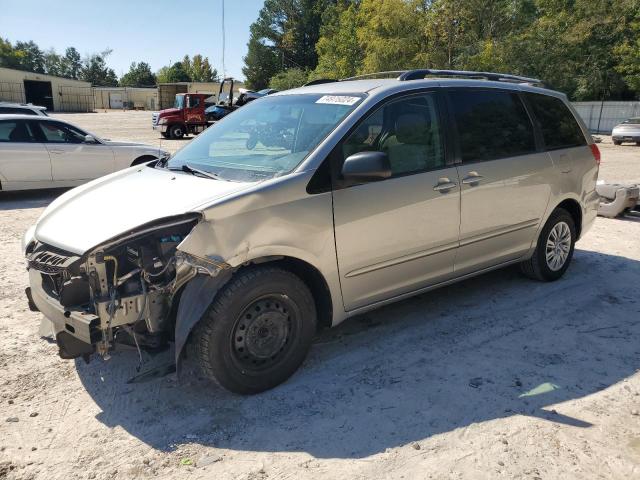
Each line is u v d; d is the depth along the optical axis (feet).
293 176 10.96
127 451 9.37
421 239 13.03
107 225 10.25
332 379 11.69
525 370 12.09
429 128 13.34
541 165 15.81
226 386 10.62
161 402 10.84
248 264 10.61
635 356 12.78
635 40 110.32
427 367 12.21
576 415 10.37
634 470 8.86
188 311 9.86
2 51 297.53
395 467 8.93
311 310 11.48
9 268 19.15
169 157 14.17
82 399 10.93
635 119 85.46
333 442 9.59
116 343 10.25
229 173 11.84
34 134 33.14
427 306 15.65
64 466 8.98
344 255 11.68
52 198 34.60
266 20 249.14
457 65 102.73
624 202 26.71
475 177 13.96
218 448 9.45
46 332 12.66
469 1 99.50
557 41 107.76
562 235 17.39
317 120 12.43
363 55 138.82
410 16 102.53
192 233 9.77
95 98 268.62
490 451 9.32
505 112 15.34
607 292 16.85
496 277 18.08
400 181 12.44
